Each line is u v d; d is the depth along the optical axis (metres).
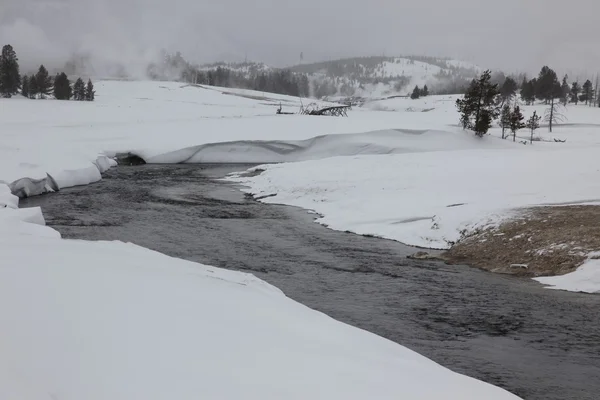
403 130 53.69
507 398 5.30
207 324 5.27
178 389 3.59
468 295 12.48
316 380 4.33
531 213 17.80
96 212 23.73
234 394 3.70
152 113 76.31
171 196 29.34
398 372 5.25
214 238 18.95
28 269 6.07
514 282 13.71
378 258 16.38
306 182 28.86
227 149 50.81
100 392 3.31
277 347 5.06
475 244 16.81
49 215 22.56
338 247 17.88
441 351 8.91
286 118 64.88
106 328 4.42
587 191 19.66
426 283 13.54
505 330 10.05
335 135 52.38
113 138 52.00
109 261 7.92
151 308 5.35
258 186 31.59
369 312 11.11
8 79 97.62
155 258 10.15
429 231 18.75
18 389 2.97
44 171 30.30
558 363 8.44
